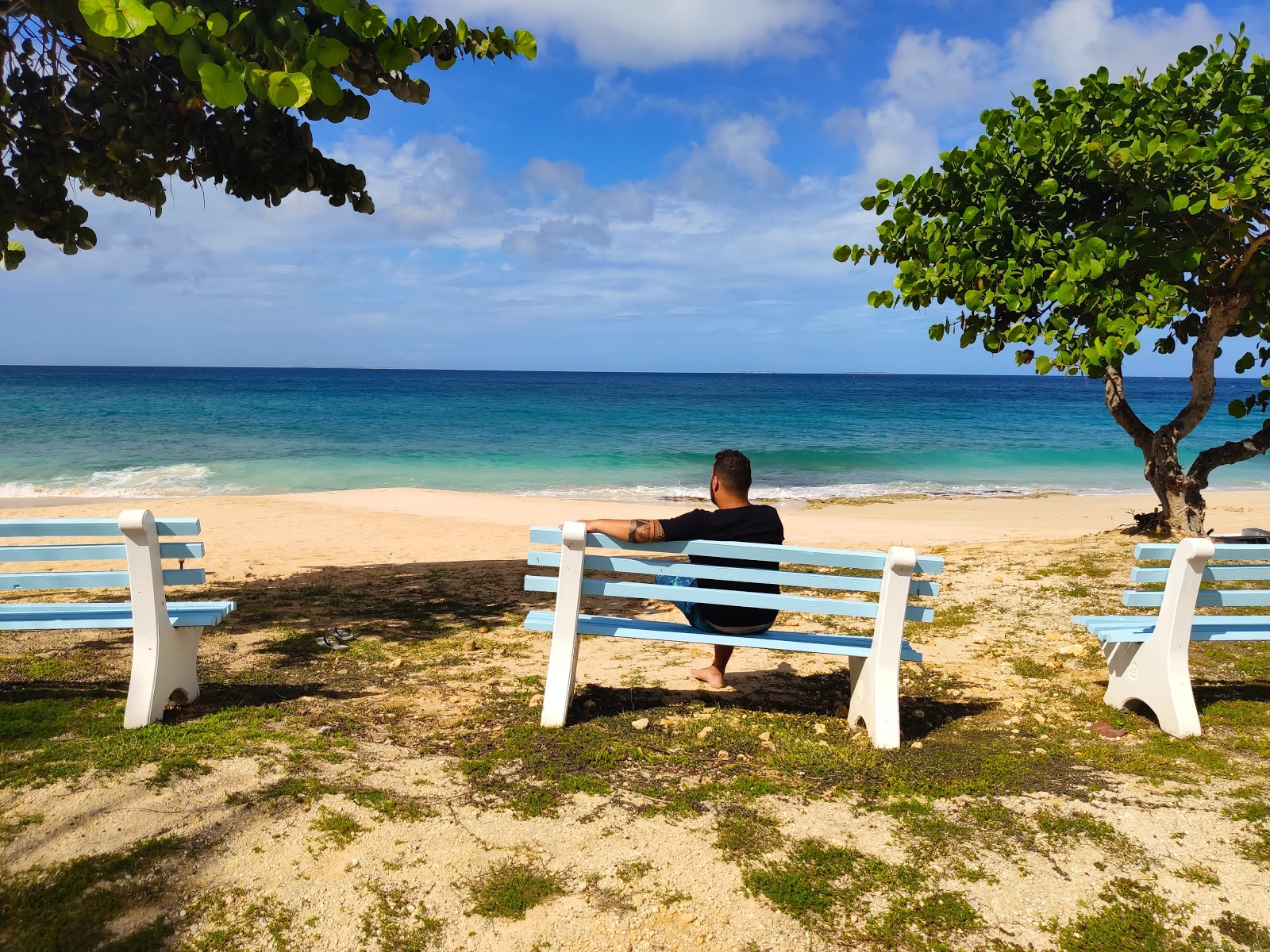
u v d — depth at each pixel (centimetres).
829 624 655
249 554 1013
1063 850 296
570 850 291
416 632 603
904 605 384
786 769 360
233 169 593
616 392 8256
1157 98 796
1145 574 418
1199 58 798
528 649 558
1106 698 452
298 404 5138
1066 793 339
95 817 297
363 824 301
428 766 354
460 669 507
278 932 244
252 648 548
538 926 252
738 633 419
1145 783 347
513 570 888
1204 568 399
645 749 379
